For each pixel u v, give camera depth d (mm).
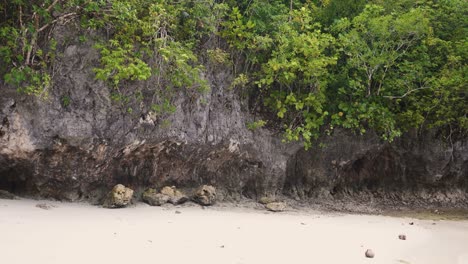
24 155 9602
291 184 14078
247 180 13117
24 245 5992
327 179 14422
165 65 10617
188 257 6363
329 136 13820
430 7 14781
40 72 9461
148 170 11555
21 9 9258
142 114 10641
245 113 12836
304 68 12047
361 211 13422
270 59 12344
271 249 7352
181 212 10242
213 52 11812
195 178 12383
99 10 9711
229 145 12312
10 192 10211
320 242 8227
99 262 5676
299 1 14445
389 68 13531
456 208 15203
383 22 12531
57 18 9539
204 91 11594
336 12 14102
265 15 12648
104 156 10508
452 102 13992
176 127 11234
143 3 10438
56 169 10109
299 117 13117
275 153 13188
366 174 15430
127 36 10195
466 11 14602
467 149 15602
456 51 13852
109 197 10219
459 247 8961
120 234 7309
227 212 10953
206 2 11602
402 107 14078
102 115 10117
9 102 9312
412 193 15930
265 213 11445
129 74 9594
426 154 15258
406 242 8945
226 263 6270
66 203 10125
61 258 5641
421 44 13805
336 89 13469
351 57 12969
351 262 7055
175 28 11086
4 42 9188
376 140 14414
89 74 9992
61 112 9719
